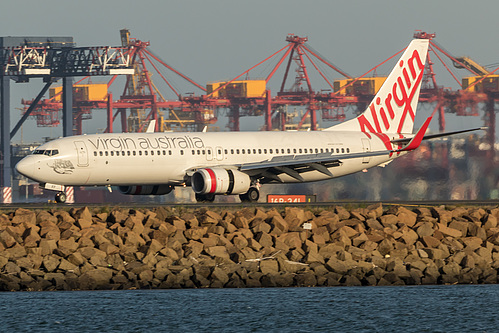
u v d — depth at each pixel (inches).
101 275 5221.5
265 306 4731.8
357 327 4318.4
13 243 5713.6
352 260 5551.2
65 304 4768.7
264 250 5654.5
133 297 4950.8
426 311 4633.4
